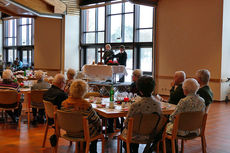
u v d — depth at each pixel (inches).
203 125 135.6
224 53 364.5
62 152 156.1
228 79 368.2
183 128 128.3
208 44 373.7
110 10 510.0
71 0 536.4
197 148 165.9
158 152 141.0
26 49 682.8
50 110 157.9
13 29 719.7
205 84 158.7
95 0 520.1
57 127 134.5
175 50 412.5
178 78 162.9
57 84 169.6
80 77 435.8
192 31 391.2
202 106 133.3
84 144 159.5
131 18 477.4
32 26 660.7
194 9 388.2
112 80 344.2
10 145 167.0
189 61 395.9
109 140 179.3
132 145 139.2
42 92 211.9
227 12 363.9
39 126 216.7
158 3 431.5
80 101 125.8
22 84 243.6
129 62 481.4
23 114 263.1
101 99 166.9
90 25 546.6
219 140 185.2
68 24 542.6
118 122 207.5
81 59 561.3
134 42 468.4
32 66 613.0
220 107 321.1
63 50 547.2
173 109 144.6
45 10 498.6
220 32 360.8
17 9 474.0
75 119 123.2
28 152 154.5
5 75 212.1
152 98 122.0
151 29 451.5
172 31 414.9
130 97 167.2
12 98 204.2
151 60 453.4
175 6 410.0
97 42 535.5
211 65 371.2
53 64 576.7
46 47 588.4
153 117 119.6
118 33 498.3
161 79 432.8
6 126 215.5
